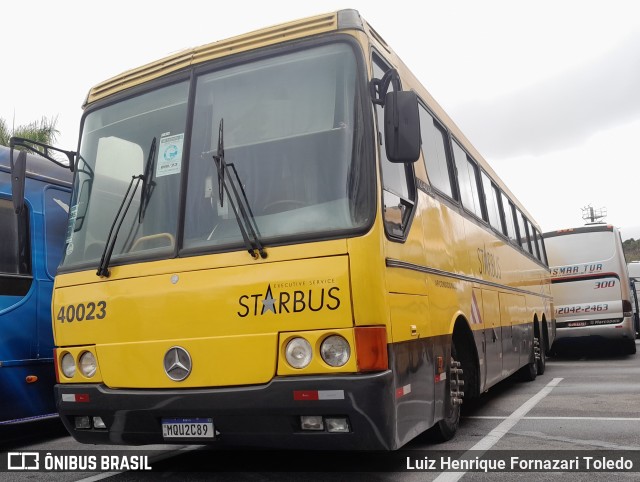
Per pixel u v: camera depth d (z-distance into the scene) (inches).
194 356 178.9
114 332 192.7
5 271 275.4
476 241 309.4
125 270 194.2
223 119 197.8
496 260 359.3
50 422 354.9
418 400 194.9
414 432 190.2
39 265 290.5
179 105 208.1
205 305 179.8
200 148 198.4
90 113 227.8
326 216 176.1
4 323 271.3
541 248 609.9
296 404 166.7
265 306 173.0
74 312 201.6
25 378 277.4
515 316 404.8
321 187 180.1
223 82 203.2
